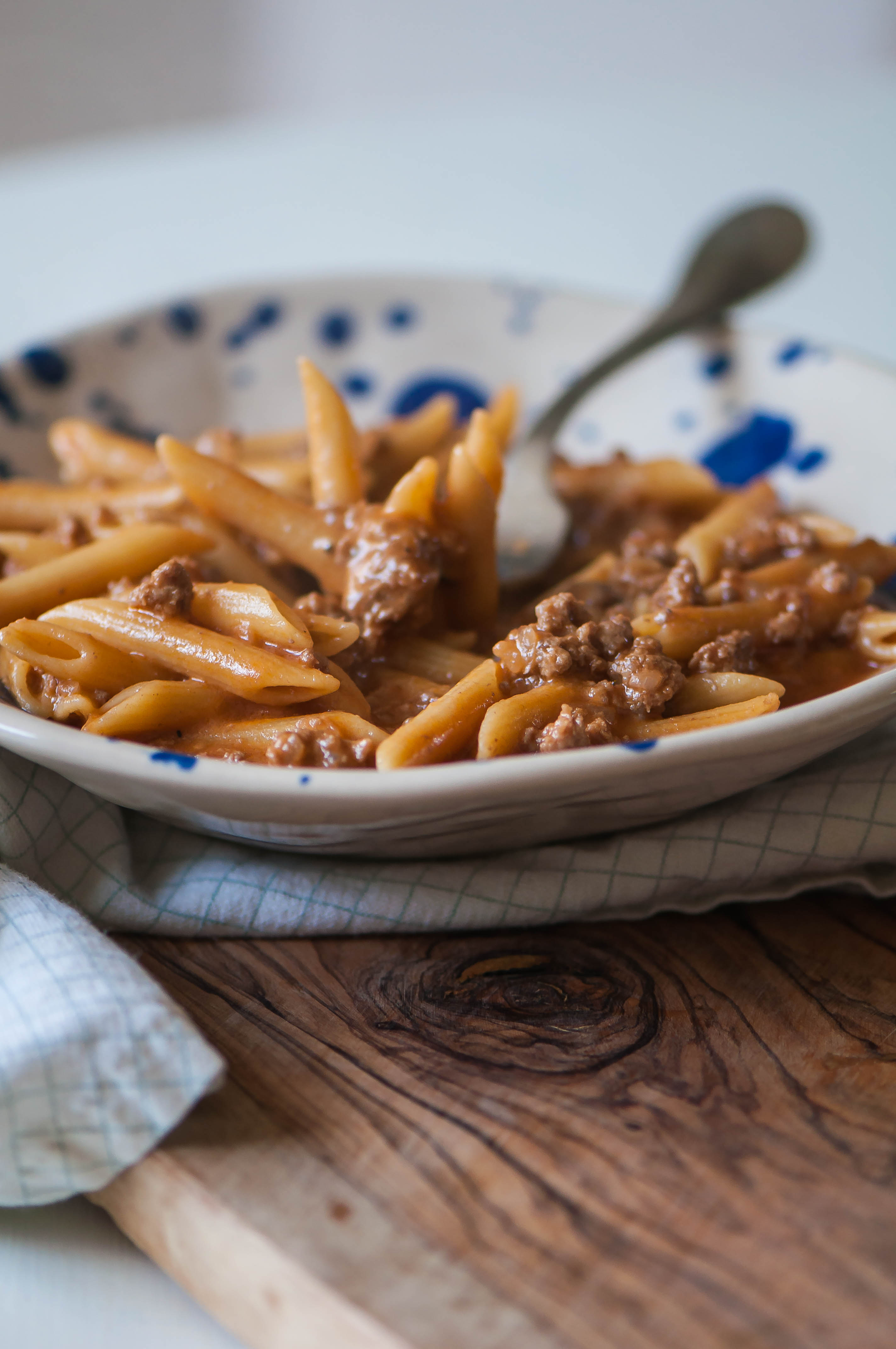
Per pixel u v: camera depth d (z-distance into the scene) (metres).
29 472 0.54
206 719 0.41
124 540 0.44
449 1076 0.38
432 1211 0.36
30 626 0.41
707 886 0.42
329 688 0.41
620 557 0.49
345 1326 0.34
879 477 0.52
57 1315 0.36
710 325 0.56
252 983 0.41
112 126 1.16
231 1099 0.38
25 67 1.11
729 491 0.52
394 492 0.44
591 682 0.41
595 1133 0.37
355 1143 0.37
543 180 0.81
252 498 0.45
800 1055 0.39
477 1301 0.34
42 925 0.39
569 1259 0.35
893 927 0.42
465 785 0.37
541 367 0.58
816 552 0.47
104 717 0.40
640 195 0.78
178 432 0.57
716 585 0.45
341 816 0.38
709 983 0.41
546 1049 0.39
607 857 0.42
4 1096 0.36
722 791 0.40
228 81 1.20
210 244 0.75
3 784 0.42
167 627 0.41
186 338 0.57
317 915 0.41
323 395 0.46
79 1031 0.36
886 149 0.82
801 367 0.54
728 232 0.59
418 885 0.42
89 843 0.42
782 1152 0.37
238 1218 0.35
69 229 0.77
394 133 0.88
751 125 0.86
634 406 0.57
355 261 0.73
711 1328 0.34
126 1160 0.37
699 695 0.42
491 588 0.45
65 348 0.55
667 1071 0.38
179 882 0.42
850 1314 0.34
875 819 0.42
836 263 0.70
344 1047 0.39
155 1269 0.37
